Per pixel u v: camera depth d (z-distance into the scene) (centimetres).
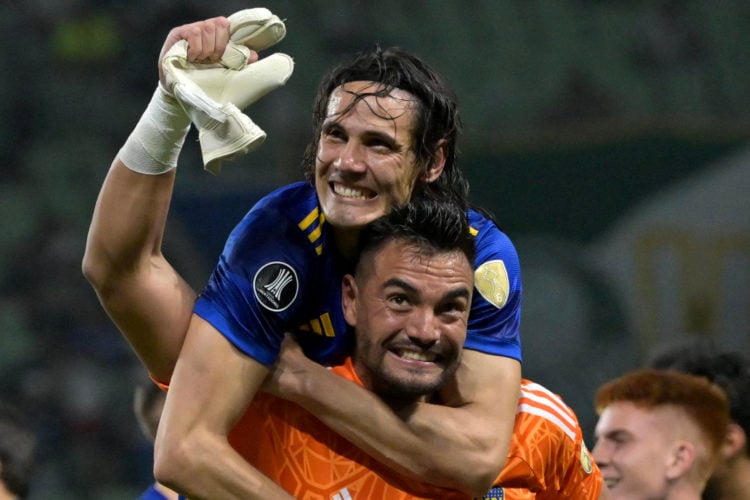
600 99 3609
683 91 3669
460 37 3684
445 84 847
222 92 788
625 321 2195
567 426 953
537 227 2200
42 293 3094
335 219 811
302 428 869
